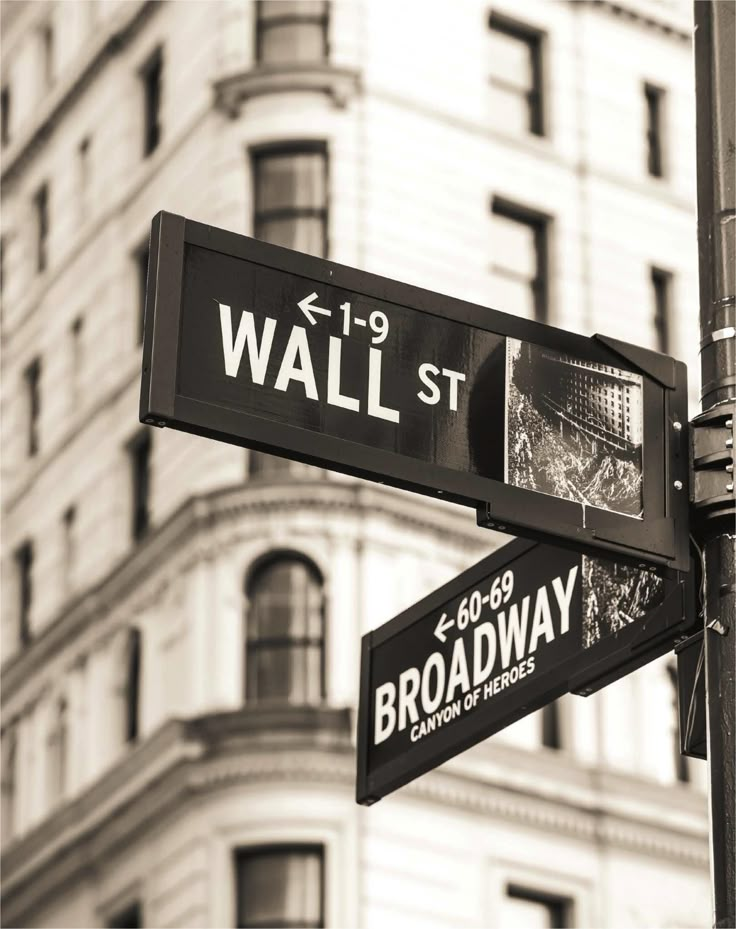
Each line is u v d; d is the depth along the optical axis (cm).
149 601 4519
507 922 4269
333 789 4112
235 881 4112
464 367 816
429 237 4606
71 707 4753
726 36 868
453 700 934
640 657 848
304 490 4256
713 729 792
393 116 4641
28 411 5325
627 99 5088
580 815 4434
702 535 825
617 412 833
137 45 5103
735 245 844
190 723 4206
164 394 757
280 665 4191
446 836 4241
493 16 4953
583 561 891
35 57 5619
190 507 4350
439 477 795
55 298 5291
